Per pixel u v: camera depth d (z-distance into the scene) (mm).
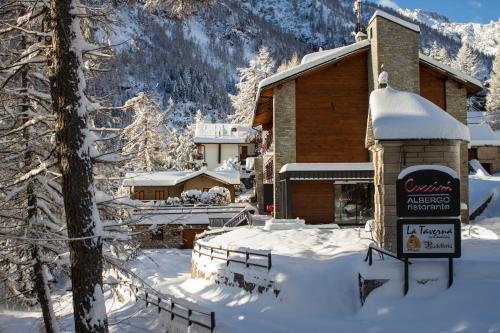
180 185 53312
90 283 10367
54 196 13039
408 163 13969
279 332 12117
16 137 13344
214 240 22500
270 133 35500
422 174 11766
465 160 26359
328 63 28734
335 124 29125
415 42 28266
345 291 13297
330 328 11602
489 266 11539
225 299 16703
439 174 11750
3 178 13031
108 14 11430
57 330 13578
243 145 70688
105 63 13156
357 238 19703
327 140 29031
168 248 34281
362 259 13844
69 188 10445
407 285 11758
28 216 13219
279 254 17031
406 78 28125
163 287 21812
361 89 29375
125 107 13375
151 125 47156
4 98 12828
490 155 57531
